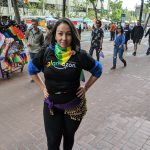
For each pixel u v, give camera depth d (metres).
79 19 38.28
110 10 58.03
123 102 5.08
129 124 4.06
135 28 11.60
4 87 6.11
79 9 50.88
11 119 4.24
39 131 3.81
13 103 4.99
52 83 2.19
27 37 6.21
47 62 2.16
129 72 7.91
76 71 2.14
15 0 12.02
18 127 3.95
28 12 41.97
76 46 2.16
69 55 2.11
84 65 2.18
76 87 2.23
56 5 51.12
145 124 4.07
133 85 6.38
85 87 2.32
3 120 4.20
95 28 8.75
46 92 2.27
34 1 45.38
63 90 2.18
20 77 7.09
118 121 4.16
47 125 2.36
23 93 5.62
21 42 7.37
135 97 5.42
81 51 2.17
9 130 3.85
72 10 51.22
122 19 36.19
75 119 2.30
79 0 50.88
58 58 2.11
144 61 10.13
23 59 7.64
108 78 7.01
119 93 5.67
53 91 2.21
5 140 3.56
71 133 2.39
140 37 11.70
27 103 4.98
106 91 5.80
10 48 6.90
